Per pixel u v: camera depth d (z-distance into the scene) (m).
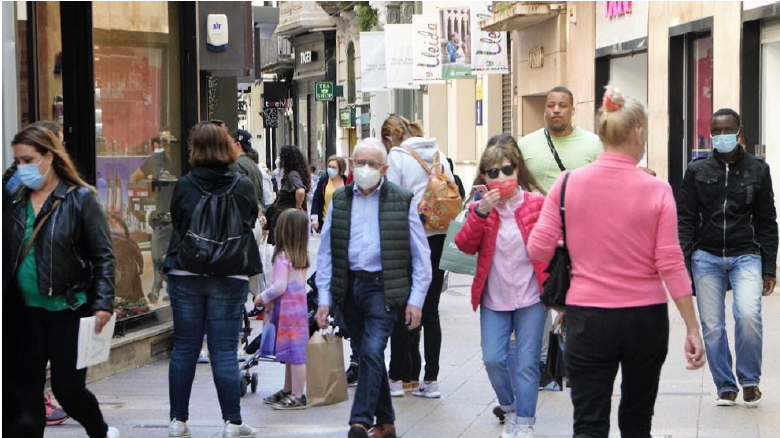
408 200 12.01
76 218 10.44
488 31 45.88
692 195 13.71
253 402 14.63
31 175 10.23
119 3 17.52
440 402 14.38
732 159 13.56
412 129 15.26
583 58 38.22
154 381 16.00
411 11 67.81
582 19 38.31
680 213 13.79
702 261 13.67
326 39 90.50
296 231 14.09
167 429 12.97
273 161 112.19
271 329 14.27
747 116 26.52
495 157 11.59
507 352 12.09
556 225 8.83
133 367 17.05
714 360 13.70
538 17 41.44
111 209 17.11
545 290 8.92
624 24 34.75
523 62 46.19
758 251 13.66
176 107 19.17
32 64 15.27
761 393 14.27
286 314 14.14
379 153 11.82
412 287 12.05
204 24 23.31
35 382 10.51
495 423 13.13
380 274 11.89
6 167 14.06
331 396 13.51
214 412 13.94
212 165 12.22
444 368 16.77
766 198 13.56
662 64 31.58
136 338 17.06
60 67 16.31
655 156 32.34
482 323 11.94
